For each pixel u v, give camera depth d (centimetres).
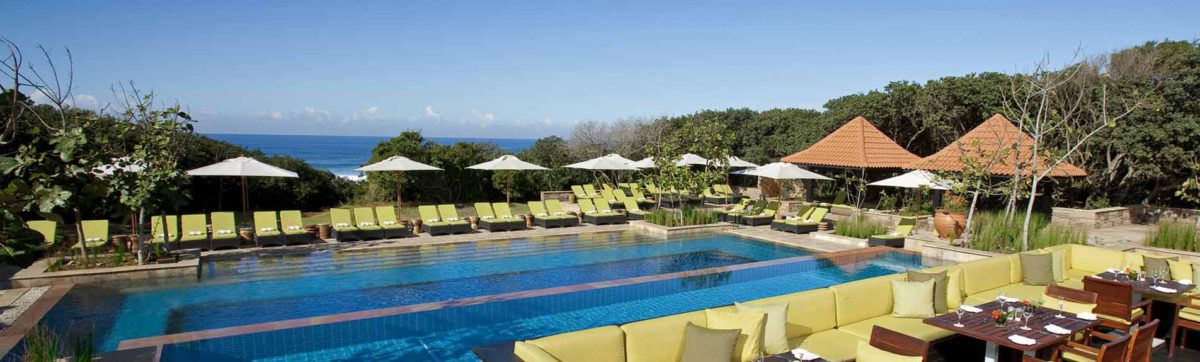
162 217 1392
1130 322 810
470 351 791
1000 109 2547
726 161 2061
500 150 3312
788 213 2361
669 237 1808
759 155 3528
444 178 2698
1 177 324
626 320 953
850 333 761
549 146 3259
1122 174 2245
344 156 9931
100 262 1202
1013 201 1528
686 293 1127
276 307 998
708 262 1453
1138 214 2100
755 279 1258
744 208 2156
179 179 1223
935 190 2083
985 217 1694
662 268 1373
